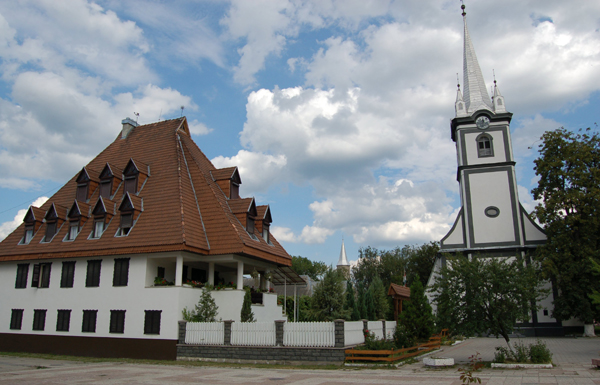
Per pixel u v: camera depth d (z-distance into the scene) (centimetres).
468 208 4859
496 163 4881
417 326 3136
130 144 3581
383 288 4166
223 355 2214
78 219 2980
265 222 3195
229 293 2627
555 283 4222
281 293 4925
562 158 4338
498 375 1638
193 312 2548
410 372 1784
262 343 2153
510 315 1991
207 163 3497
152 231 2634
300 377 1655
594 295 2208
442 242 4859
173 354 2361
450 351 2792
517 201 4756
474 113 5016
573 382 1423
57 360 2444
